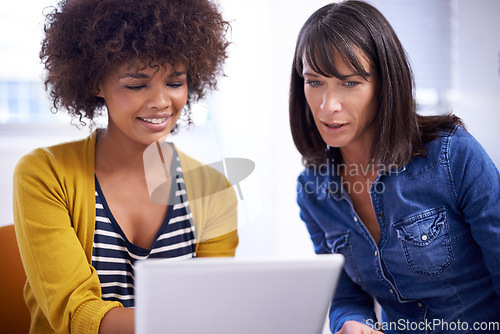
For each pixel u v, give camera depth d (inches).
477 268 45.1
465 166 43.2
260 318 30.4
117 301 43.9
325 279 30.2
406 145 44.0
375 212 46.8
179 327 29.6
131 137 42.9
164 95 41.5
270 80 103.2
